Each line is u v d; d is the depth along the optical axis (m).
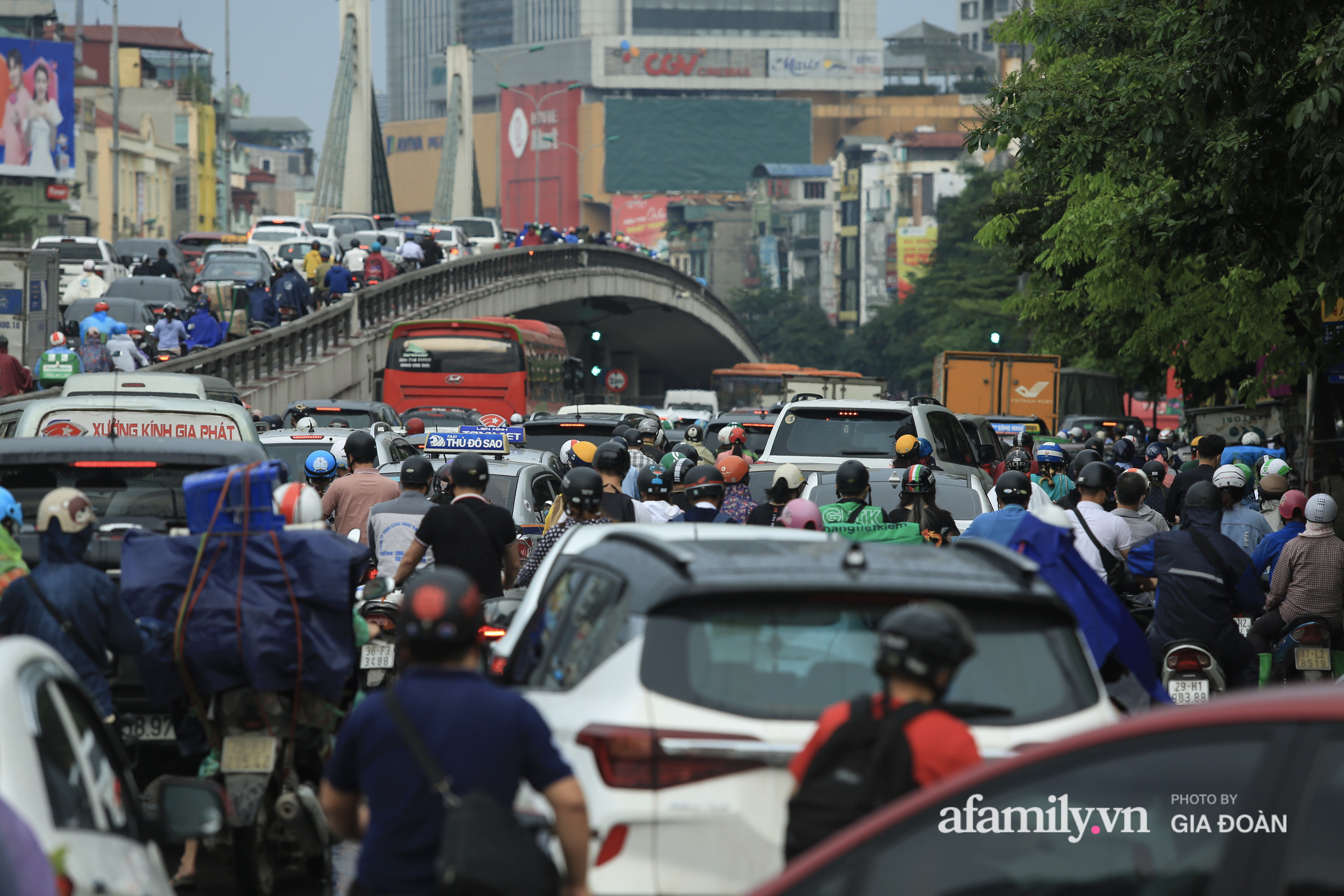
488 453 57.28
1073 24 80.12
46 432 44.34
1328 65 41.19
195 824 17.16
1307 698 10.78
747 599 18.00
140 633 25.67
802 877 11.88
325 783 16.11
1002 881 11.60
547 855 14.30
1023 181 81.19
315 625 26.48
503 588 37.53
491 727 15.34
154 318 150.88
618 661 17.98
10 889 11.51
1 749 12.57
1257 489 62.78
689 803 17.11
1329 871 10.25
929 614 15.70
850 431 60.09
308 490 27.62
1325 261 44.44
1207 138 53.09
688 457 60.53
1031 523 26.69
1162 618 35.81
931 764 15.42
